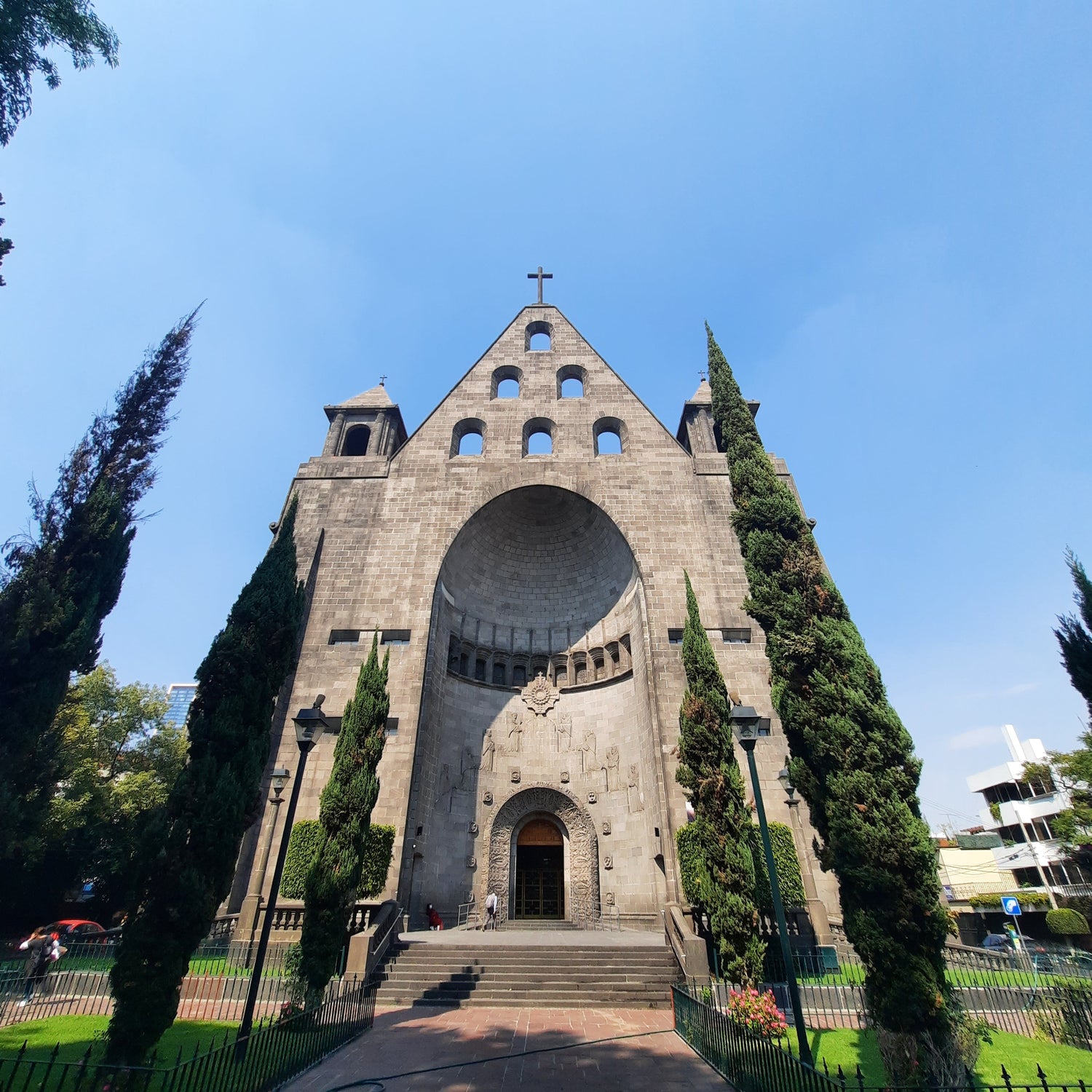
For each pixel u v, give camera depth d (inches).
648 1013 625.6
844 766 498.3
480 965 725.3
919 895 445.4
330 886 637.3
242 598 636.7
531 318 1587.1
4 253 451.5
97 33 440.5
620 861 1105.4
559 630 1362.0
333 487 1304.1
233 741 537.6
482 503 1283.2
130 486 595.8
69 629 524.7
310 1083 407.8
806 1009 602.9
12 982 637.9
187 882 454.0
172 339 658.8
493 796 1182.9
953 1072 392.2
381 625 1137.4
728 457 736.3
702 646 808.3
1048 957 662.5
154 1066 412.8
